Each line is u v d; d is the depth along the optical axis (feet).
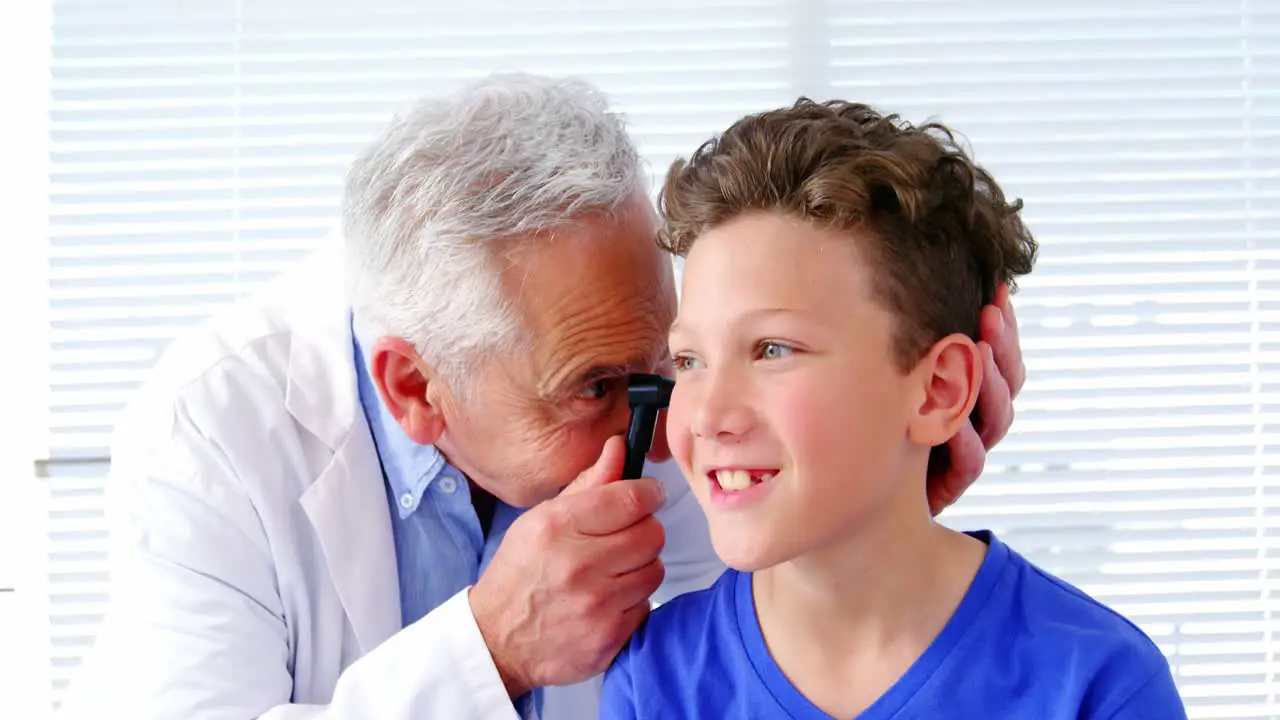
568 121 3.12
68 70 6.13
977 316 2.58
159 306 6.21
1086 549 6.38
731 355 2.35
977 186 2.65
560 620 2.96
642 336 3.01
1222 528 6.36
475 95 3.24
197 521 3.48
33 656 6.27
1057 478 6.36
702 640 2.76
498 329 2.97
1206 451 6.34
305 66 6.19
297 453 3.57
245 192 6.21
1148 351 6.32
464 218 2.94
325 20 6.18
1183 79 6.26
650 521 3.02
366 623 3.51
